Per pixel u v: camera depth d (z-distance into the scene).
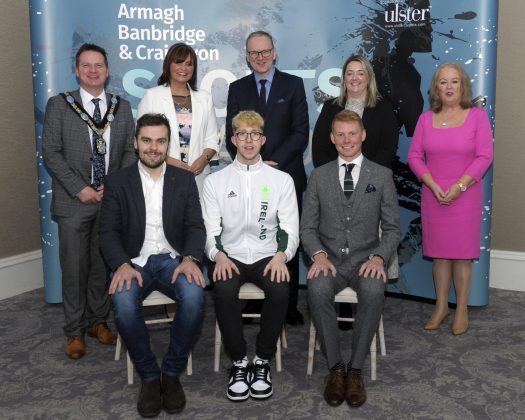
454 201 3.34
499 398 2.60
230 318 2.66
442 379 2.80
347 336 3.41
